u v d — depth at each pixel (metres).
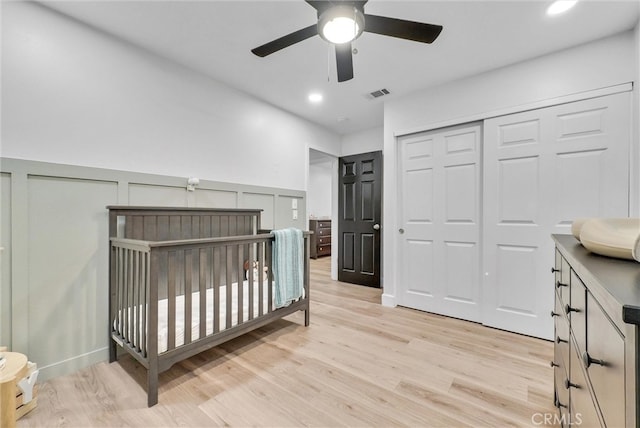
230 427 1.39
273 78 2.72
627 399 0.50
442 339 2.35
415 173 3.11
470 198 2.75
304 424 1.40
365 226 4.28
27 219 1.71
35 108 1.74
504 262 2.53
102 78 2.03
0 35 1.62
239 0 1.72
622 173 2.03
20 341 1.68
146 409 1.51
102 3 1.74
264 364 1.96
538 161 2.35
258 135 3.19
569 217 2.23
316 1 1.33
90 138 1.97
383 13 1.82
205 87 2.67
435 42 2.12
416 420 1.43
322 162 6.78
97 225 1.99
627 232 0.86
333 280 4.66
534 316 2.39
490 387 1.69
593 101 2.12
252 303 2.19
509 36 2.05
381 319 2.82
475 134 2.72
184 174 2.51
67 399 1.59
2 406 1.25
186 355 1.74
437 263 2.97
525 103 2.39
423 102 2.97
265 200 3.28
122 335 1.89
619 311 0.49
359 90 2.97
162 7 1.78
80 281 1.91
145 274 1.63
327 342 2.30
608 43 2.06
